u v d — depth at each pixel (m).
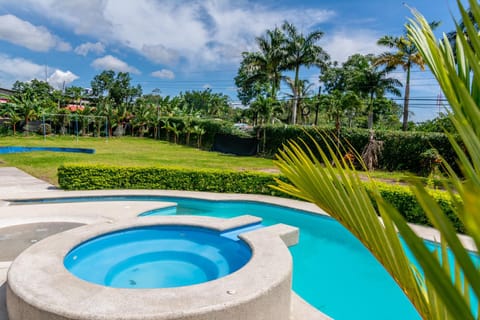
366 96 26.42
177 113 38.03
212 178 11.06
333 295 5.31
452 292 0.60
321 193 1.49
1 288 4.39
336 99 20.12
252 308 3.49
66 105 43.75
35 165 15.59
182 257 5.88
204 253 6.04
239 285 3.74
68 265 5.09
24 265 4.15
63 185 10.41
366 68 25.36
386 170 16.94
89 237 5.58
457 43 1.36
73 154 20.75
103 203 9.07
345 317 4.77
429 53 1.37
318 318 4.13
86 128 37.09
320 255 6.73
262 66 27.30
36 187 10.77
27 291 3.47
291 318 4.12
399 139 16.58
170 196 10.18
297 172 1.59
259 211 9.67
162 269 5.45
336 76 34.22
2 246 6.12
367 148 17.00
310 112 30.67
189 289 3.62
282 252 4.89
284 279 3.97
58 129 36.06
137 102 41.38
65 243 5.09
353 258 6.61
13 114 31.55
